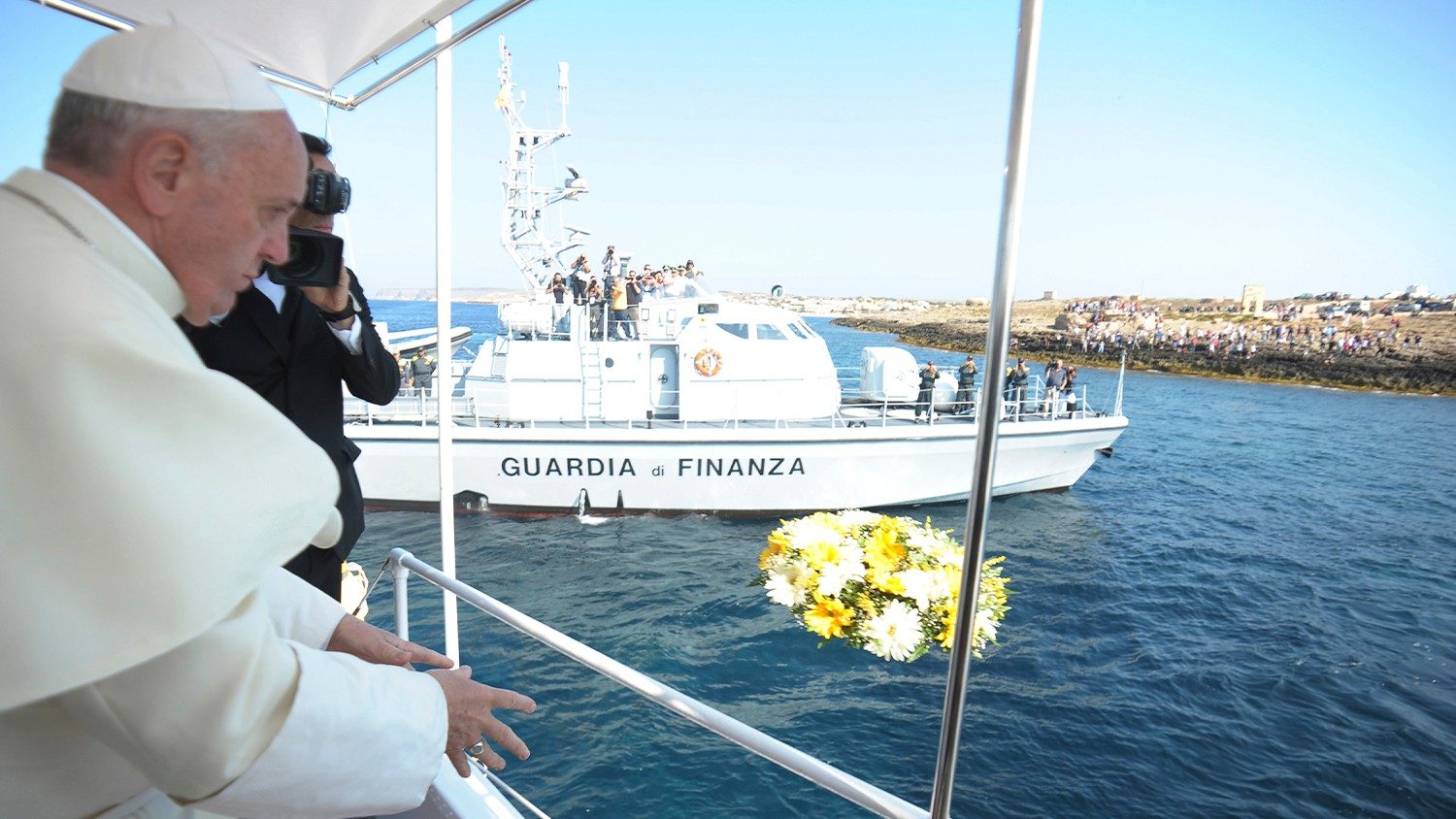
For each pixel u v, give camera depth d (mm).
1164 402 60281
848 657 10930
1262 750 9344
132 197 708
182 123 689
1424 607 15859
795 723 9297
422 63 2285
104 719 649
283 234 831
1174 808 8062
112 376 592
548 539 15586
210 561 603
